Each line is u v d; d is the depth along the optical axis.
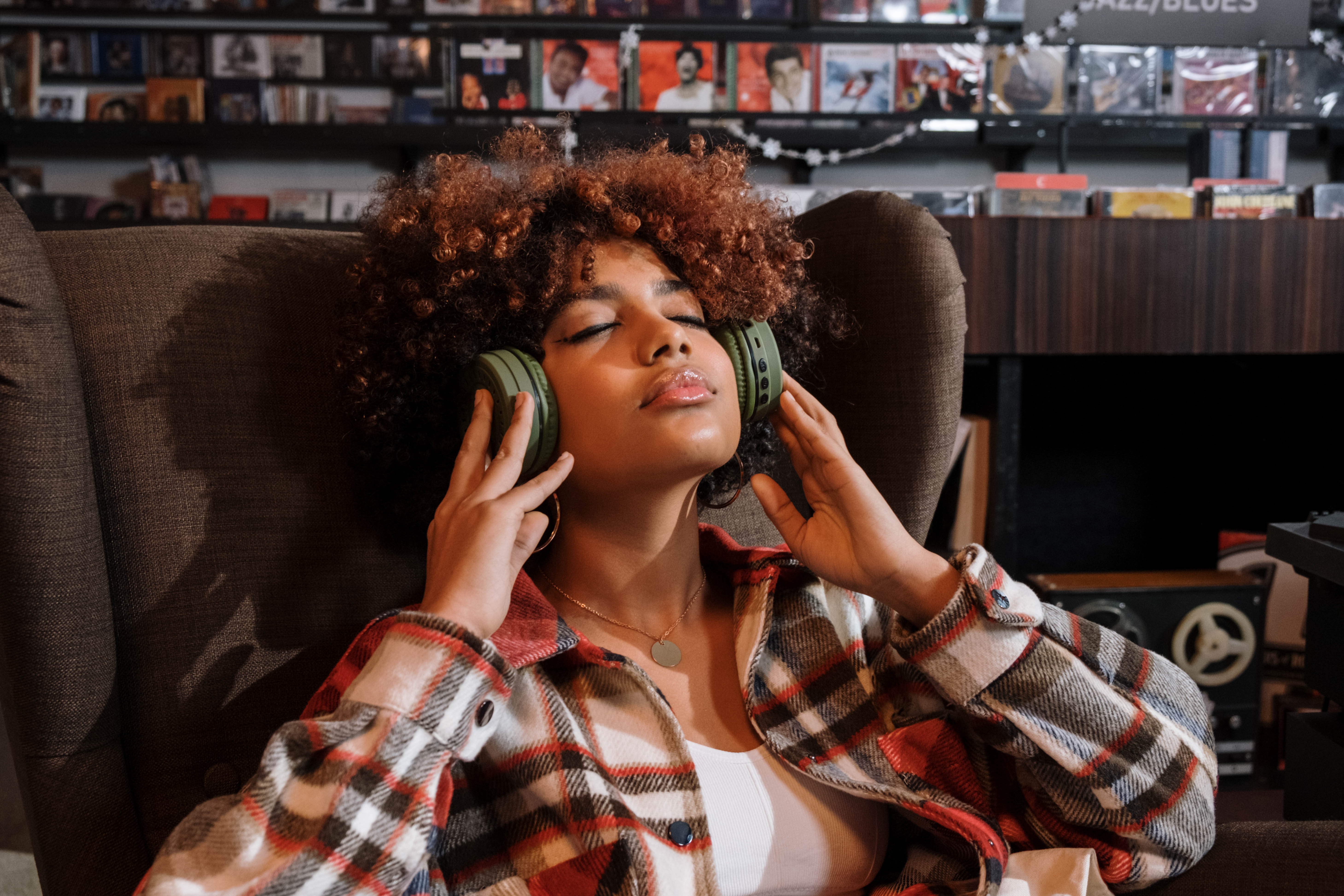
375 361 0.80
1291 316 1.56
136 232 0.83
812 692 0.80
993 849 0.70
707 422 0.70
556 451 0.73
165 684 0.75
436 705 0.60
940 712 0.80
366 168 2.94
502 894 0.68
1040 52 2.34
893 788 0.74
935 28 2.62
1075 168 2.88
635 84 2.32
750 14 2.66
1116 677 0.76
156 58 2.84
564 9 2.72
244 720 0.77
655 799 0.70
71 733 0.71
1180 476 2.06
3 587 0.68
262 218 2.72
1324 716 1.05
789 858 0.72
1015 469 1.60
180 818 0.75
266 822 0.57
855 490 0.77
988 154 2.88
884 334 1.00
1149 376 2.03
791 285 0.93
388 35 2.86
